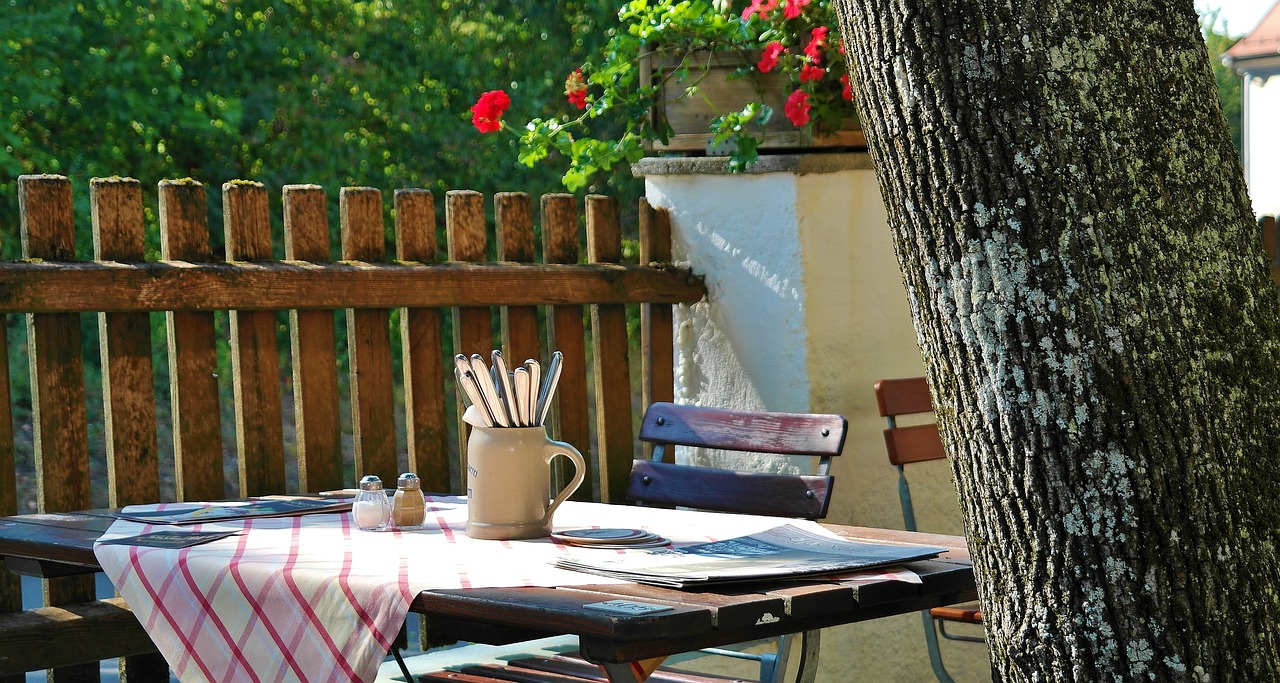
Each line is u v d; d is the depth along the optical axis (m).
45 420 3.50
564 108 12.41
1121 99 1.76
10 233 10.70
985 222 1.79
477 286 4.17
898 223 1.91
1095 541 1.77
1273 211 21.36
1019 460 1.82
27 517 3.02
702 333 4.77
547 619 1.82
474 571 2.12
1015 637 1.86
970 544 1.94
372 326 4.04
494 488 2.54
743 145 4.49
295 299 3.82
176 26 10.98
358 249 4.03
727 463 4.74
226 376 10.02
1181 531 1.75
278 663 2.12
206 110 11.12
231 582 2.21
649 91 4.73
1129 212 1.75
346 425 9.91
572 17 12.57
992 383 1.82
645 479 3.47
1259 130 21.61
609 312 4.57
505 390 2.54
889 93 1.87
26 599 5.95
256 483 3.82
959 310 1.84
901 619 4.64
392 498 2.74
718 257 4.71
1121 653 1.78
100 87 10.86
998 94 1.77
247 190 3.83
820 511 3.14
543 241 4.46
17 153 10.66
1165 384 1.75
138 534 2.64
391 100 11.99
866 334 4.67
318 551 2.37
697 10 4.61
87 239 10.66
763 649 4.28
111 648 3.54
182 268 3.64
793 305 4.51
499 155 12.09
